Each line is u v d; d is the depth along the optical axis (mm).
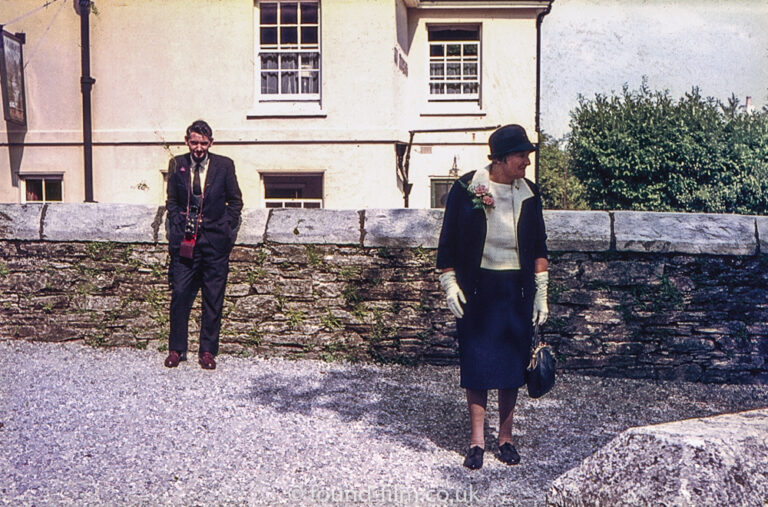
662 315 5637
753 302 5621
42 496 3322
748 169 17109
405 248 5746
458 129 14961
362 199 13320
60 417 4379
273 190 13594
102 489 3420
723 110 17156
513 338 3922
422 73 15180
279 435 4203
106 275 6020
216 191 5508
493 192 3975
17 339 6098
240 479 3580
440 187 15227
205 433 4191
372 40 13180
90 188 13438
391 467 3809
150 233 5922
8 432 4117
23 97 13578
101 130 13500
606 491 2670
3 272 6078
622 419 4711
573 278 5652
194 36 13328
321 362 5789
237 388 5062
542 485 3637
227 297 5883
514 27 15039
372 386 5230
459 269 3996
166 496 3367
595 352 5676
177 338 5543
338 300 5820
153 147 13445
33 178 13859
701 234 5578
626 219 5633
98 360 5633
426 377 5512
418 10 15102
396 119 13727
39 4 13562
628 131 17625
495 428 4500
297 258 5832
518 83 15102
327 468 3754
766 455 2625
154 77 13406
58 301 6059
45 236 6000
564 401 5062
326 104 13273
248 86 13320
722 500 2449
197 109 13398
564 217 5652
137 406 4613
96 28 13422
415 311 5773
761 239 5566
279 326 5871
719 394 5340
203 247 5504
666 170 17500
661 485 2529
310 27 13445
